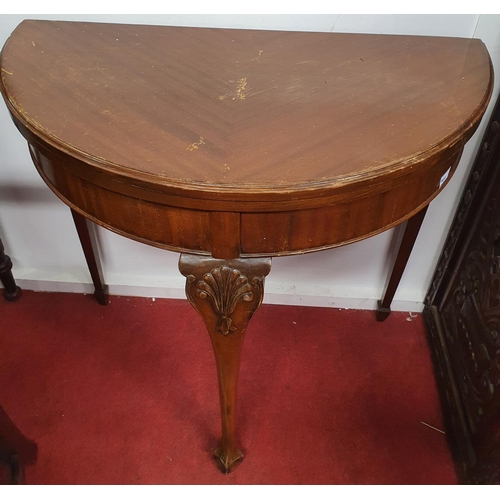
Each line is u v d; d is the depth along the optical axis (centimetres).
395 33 88
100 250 124
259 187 54
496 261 92
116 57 74
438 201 109
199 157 57
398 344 123
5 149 105
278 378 114
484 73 72
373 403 111
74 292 132
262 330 124
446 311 116
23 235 123
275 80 70
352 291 128
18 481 92
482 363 95
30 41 77
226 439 92
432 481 99
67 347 120
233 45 79
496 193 93
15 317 126
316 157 57
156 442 103
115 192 59
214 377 114
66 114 62
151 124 61
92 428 105
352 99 67
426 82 70
